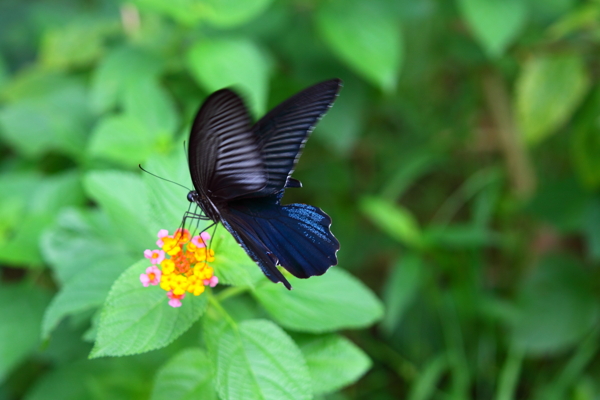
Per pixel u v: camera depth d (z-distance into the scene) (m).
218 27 0.94
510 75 1.08
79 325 0.84
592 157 0.95
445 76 1.13
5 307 0.84
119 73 0.91
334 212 1.07
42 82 0.98
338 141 0.95
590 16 0.92
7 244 0.84
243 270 0.74
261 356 0.74
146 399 0.81
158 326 0.73
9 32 1.18
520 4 0.91
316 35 0.96
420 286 1.00
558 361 0.99
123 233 0.79
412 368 0.98
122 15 0.98
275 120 0.74
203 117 0.71
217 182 0.74
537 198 0.99
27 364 0.91
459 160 1.17
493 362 0.99
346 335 1.01
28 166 0.97
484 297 0.99
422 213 1.19
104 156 0.88
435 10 0.97
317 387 0.77
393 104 1.08
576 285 0.97
